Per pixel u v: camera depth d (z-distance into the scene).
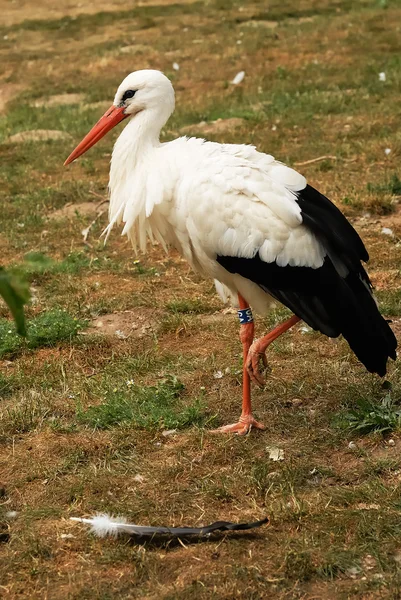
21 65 30.70
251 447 8.30
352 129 19.11
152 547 6.96
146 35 33.81
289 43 29.31
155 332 10.98
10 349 10.72
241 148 8.58
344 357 9.94
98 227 15.08
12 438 8.70
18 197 16.88
